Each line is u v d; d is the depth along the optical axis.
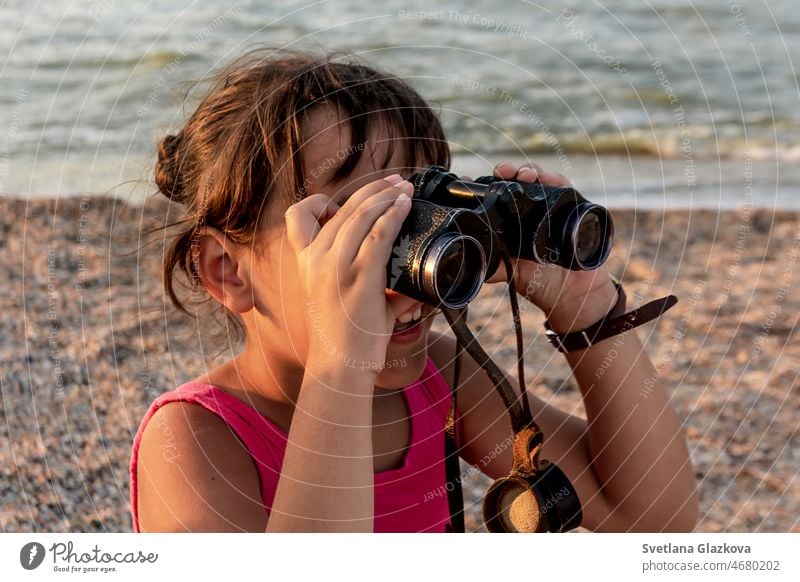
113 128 5.70
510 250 1.67
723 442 3.39
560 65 8.13
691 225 5.63
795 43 9.28
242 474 1.66
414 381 1.78
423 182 1.60
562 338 1.89
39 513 2.77
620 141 6.89
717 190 6.16
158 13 8.01
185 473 1.63
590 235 1.76
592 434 1.92
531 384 3.74
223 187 1.66
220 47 6.78
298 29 7.54
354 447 1.43
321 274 1.44
